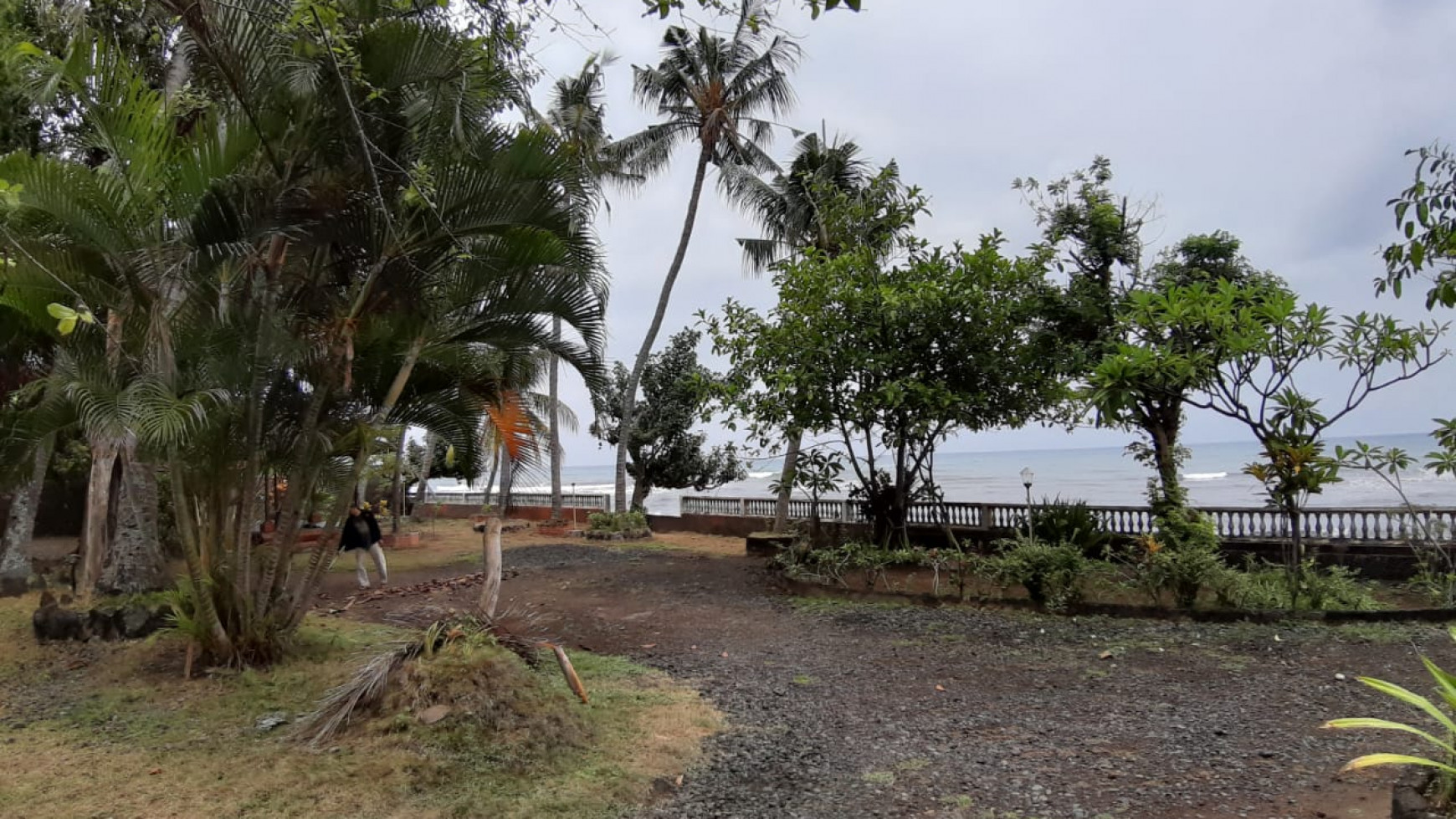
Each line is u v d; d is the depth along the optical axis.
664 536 20.97
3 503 15.75
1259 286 10.62
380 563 12.52
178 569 10.55
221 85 6.50
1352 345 8.75
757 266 20.52
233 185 6.12
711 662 7.51
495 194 6.49
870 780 4.54
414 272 6.74
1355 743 4.89
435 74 6.27
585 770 4.57
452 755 4.52
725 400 12.74
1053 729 5.36
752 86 19.47
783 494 16.27
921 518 15.07
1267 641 7.59
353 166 6.41
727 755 4.95
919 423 11.34
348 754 4.63
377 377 7.41
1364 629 7.82
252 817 3.94
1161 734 5.20
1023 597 9.56
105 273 6.02
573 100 18.66
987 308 11.35
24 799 4.16
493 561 5.98
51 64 6.00
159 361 5.87
